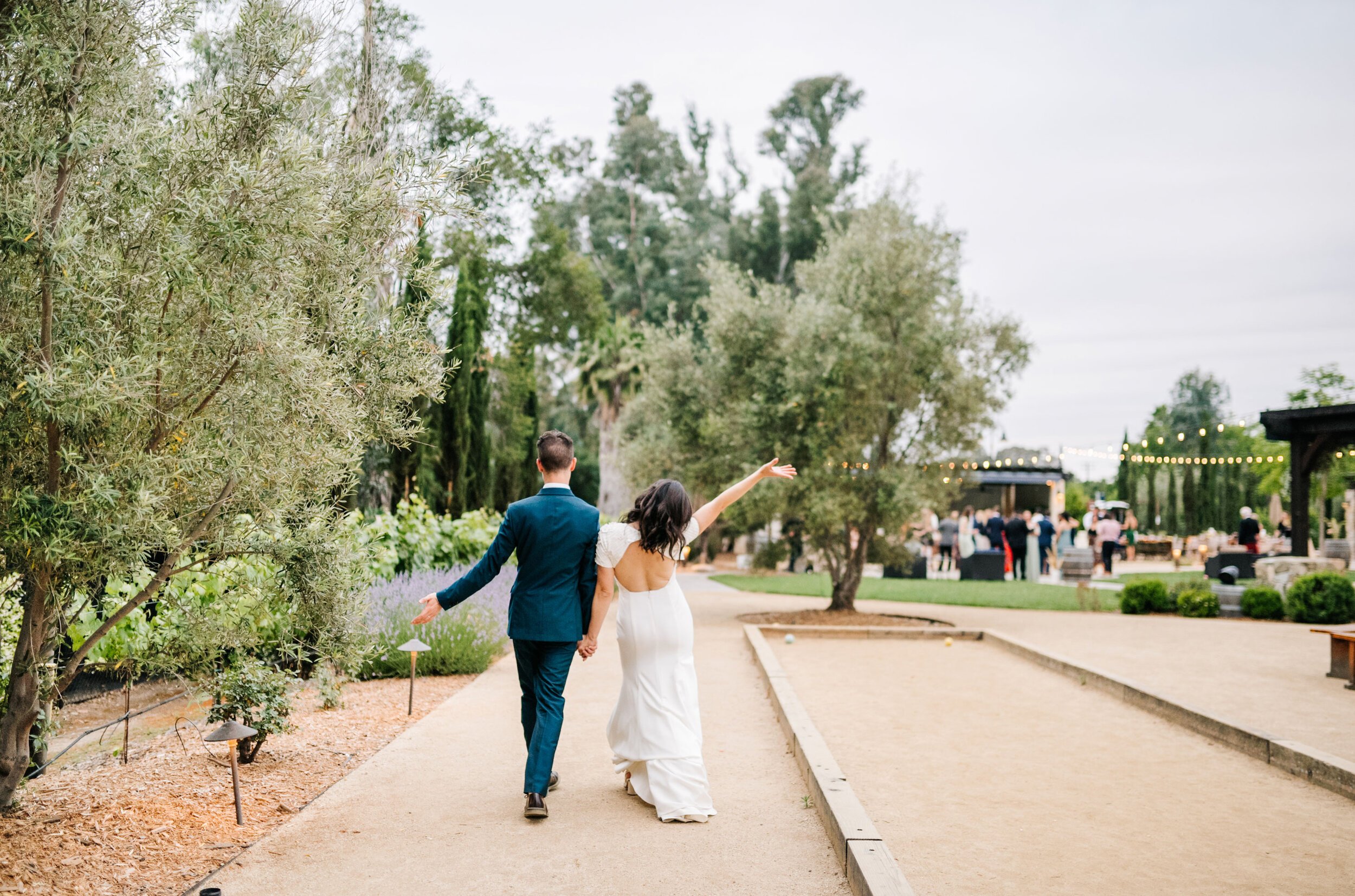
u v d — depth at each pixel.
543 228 30.44
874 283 15.42
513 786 5.13
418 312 4.57
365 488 15.20
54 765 5.37
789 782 5.36
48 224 3.38
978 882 3.94
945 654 11.77
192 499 4.01
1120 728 7.23
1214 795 5.32
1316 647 12.18
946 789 5.43
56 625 4.13
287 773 5.34
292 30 3.88
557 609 4.79
